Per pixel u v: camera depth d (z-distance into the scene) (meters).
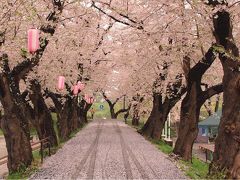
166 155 21.81
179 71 25.91
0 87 15.29
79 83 28.89
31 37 12.16
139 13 20.75
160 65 29.33
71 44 25.64
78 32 24.02
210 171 13.59
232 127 13.10
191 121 20.77
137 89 41.91
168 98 31.83
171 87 27.67
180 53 20.00
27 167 15.73
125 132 42.03
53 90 29.86
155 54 24.17
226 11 13.06
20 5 13.88
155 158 20.42
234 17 16.78
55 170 16.08
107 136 35.81
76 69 30.83
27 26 16.17
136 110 53.62
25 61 15.76
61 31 21.97
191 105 20.77
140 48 24.75
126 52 33.50
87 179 14.25
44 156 20.27
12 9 13.91
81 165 17.59
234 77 13.23
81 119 53.94
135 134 38.94
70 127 37.06
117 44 41.38
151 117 36.69
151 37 19.81
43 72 23.17
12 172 15.34
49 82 27.20
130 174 15.47
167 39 23.38
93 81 41.53
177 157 20.17
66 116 31.23
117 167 17.20
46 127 23.42
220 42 13.59
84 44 30.42
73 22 24.59
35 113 23.28
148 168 17.05
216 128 41.41
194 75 20.36
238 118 13.10
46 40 16.17
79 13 22.34
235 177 12.90
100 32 35.53
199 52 21.27
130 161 19.16
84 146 26.19
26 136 15.98
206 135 41.75
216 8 12.81
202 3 13.20
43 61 22.77
